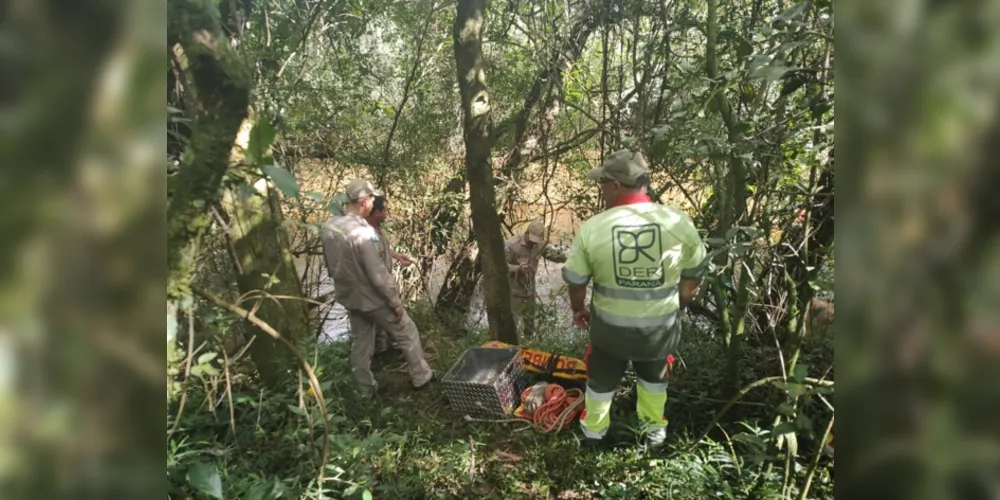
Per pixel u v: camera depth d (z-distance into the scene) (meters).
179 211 1.27
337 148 5.67
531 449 3.30
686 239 3.03
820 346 3.45
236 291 3.23
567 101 5.50
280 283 3.19
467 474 3.08
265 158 1.29
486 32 5.66
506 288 4.42
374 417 3.65
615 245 3.04
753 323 3.95
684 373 3.92
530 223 5.77
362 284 3.89
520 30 5.66
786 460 2.51
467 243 6.41
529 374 4.05
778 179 3.24
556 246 6.20
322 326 5.01
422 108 5.89
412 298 6.30
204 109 1.34
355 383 4.00
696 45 4.70
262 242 3.06
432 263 6.48
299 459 2.80
